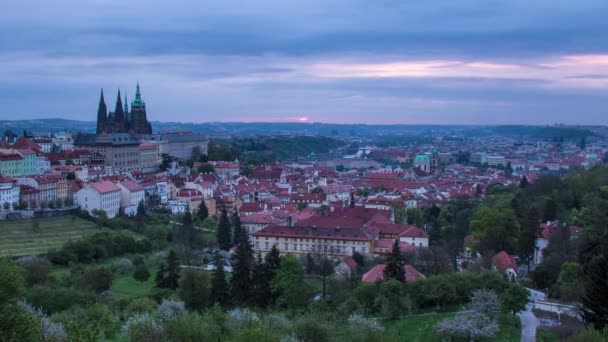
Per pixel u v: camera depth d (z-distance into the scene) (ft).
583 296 589.73
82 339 546.67
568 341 490.90
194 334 599.57
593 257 575.38
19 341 435.94
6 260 461.37
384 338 643.45
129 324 638.94
